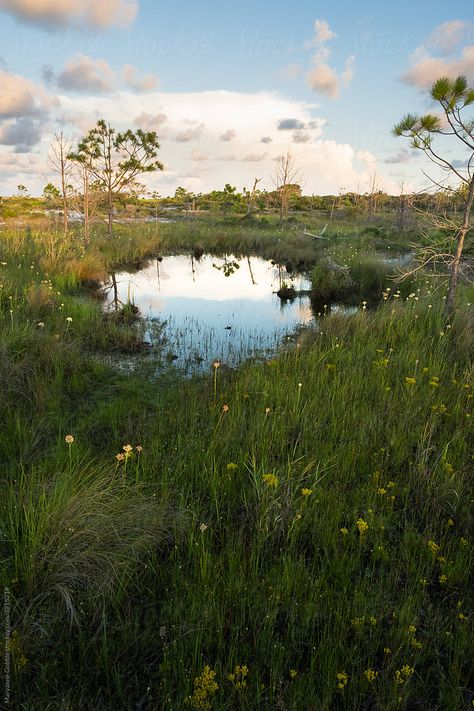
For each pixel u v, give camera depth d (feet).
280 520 11.66
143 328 32.53
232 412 17.44
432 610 9.59
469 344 24.11
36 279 39.01
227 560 10.62
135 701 7.80
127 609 9.23
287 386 19.81
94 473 13.23
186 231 88.12
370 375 21.09
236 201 163.22
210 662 8.45
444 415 17.20
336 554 10.51
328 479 13.57
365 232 79.36
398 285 44.50
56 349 22.99
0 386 18.29
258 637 8.72
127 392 21.06
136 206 150.71
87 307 32.76
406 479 13.75
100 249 61.72
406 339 26.30
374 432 15.92
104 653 8.20
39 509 10.58
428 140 22.89
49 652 8.29
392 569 10.37
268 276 57.47
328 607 9.39
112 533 10.33
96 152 62.54
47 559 9.48
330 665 8.16
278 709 7.49
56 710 7.43
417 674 8.25
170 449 15.30
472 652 8.41
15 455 14.79
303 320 36.58
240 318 36.99
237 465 13.96
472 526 11.76
